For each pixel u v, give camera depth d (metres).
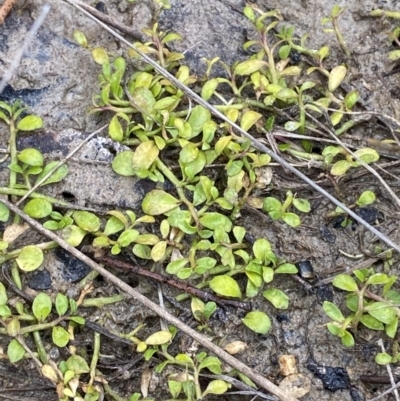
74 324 0.18
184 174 0.19
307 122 0.20
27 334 0.18
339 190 0.20
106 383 0.18
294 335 0.19
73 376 0.17
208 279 0.19
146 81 0.20
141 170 0.19
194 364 0.18
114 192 0.19
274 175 0.20
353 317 0.18
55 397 0.18
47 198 0.19
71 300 0.18
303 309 0.19
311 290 0.19
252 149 0.20
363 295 0.18
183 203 0.19
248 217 0.19
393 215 0.20
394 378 0.18
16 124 0.20
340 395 0.18
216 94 0.20
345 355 0.18
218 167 0.20
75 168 0.19
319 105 0.20
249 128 0.20
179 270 0.18
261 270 0.18
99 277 0.19
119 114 0.19
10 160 0.19
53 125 0.20
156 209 0.19
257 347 0.18
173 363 0.18
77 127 0.20
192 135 0.19
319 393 0.18
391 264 0.19
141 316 0.18
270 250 0.18
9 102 0.20
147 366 0.18
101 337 0.18
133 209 0.19
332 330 0.18
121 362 0.18
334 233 0.20
